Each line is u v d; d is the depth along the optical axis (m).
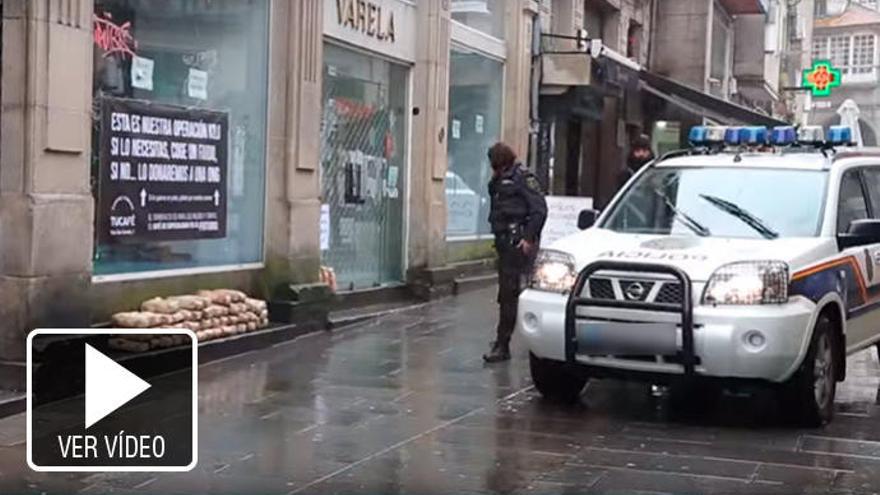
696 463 6.84
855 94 67.75
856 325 8.55
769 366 7.42
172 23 10.10
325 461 6.77
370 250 13.83
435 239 14.69
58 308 8.34
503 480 6.43
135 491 6.09
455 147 16.25
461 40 15.81
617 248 8.10
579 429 7.73
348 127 13.16
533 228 10.12
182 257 10.34
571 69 18.02
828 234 8.27
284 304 11.27
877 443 7.43
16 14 8.12
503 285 10.23
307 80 11.58
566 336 7.88
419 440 7.33
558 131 20.56
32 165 8.13
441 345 11.12
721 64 30.38
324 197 12.70
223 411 8.04
